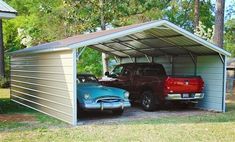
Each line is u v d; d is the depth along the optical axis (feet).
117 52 53.26
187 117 35.53
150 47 45.47
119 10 64.75
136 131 27.84
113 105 34.45
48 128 28.99
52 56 35.58
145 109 40.63
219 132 27.66
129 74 43.86
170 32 36.55
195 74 43.68
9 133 26.73
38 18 72.43
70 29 68.08
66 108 32.32
